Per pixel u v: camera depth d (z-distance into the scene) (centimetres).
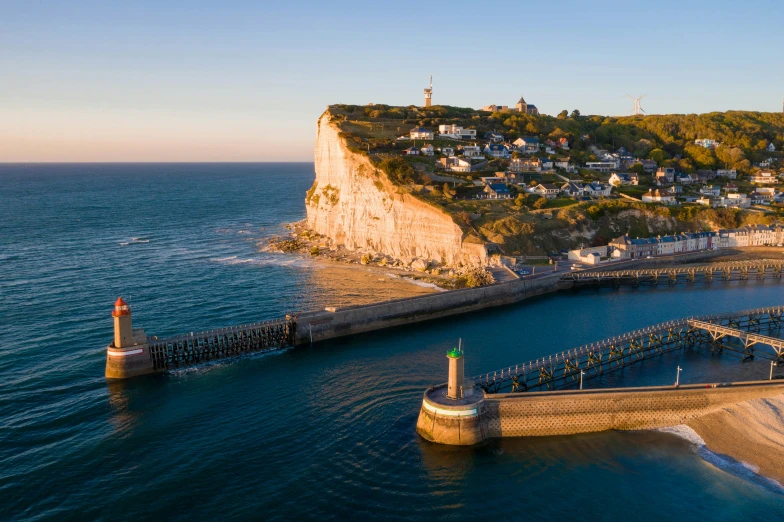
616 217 17062
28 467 5688
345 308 10181
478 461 5781
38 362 8281
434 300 10975
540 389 7450
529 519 4953
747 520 4884
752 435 5991
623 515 4988
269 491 5303
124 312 7944
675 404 6425
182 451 5981
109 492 5306
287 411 6888
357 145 18325
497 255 13888
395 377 7919
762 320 10531
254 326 9125
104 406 7031
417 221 15338
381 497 5222
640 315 10950
